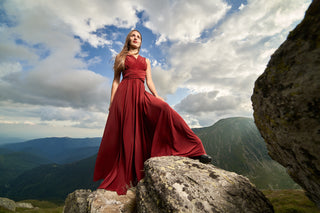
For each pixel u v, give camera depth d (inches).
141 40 129.3
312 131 32.8
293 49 35.9
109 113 113.8
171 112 95.3
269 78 42.1
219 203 52.4
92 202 76.3
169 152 91.7
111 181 89.1
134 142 101.0
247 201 54.6
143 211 57.8
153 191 60.5
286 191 937.5
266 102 44.6
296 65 34.8
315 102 31.2
